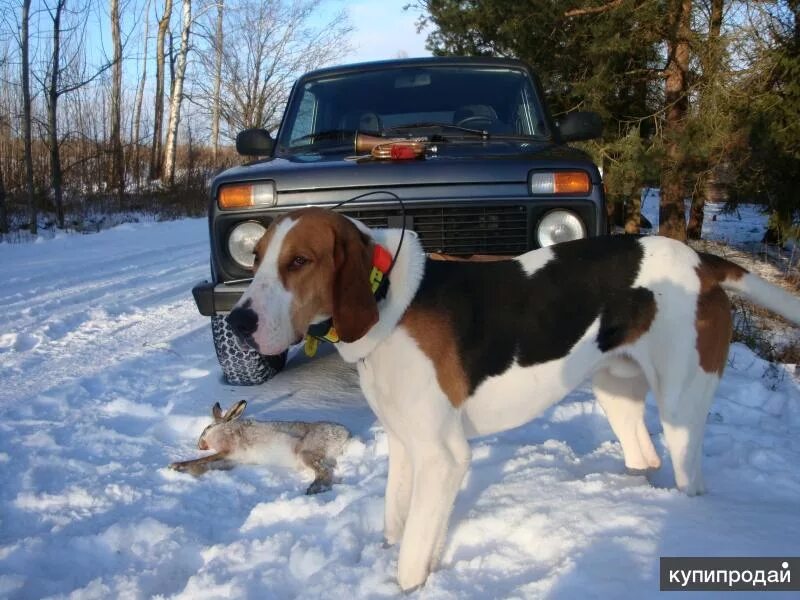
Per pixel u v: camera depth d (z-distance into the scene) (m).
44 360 5.41
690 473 2.81
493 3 11.67
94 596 2.53
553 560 2.40
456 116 5.00
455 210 3.83
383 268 2.44
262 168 4.04
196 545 2.82
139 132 25.36
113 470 3.48
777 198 10.11
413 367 2.41
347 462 3.52
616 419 3.25
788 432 4.03
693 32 9.95
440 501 2.39
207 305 3.99
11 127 16.53
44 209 15.35
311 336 2.53
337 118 5.09
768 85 9.43
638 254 2.80
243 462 3.55
